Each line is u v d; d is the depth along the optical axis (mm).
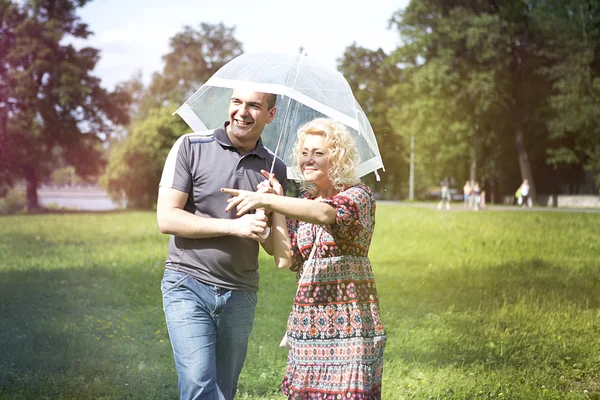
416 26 46844
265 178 3611
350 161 3492
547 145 48406
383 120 64312
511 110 46188
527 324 7762
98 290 9703
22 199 51281
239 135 3555
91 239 17688
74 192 91000
